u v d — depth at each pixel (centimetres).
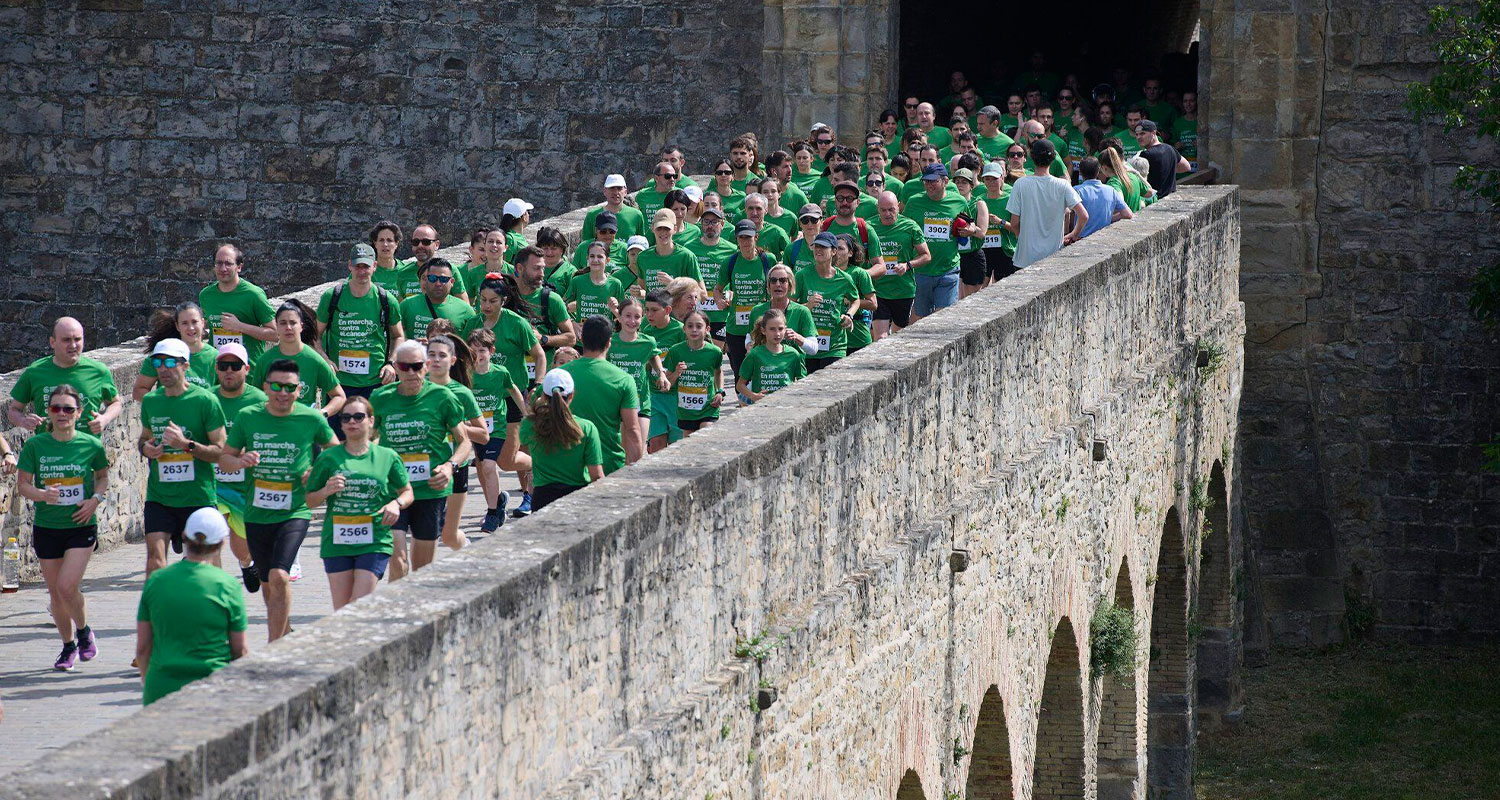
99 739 650
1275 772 3039
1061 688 2030
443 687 794
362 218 3688
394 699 758
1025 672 1761
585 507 974
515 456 1673
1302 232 3422
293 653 741
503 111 3631
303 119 3672
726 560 1095
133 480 1997
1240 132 3409
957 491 1560
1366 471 3509
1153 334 2373
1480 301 3259
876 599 1330
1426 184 3400
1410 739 3133
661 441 1866
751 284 2095
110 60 3691
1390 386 3469
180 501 1438
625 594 962
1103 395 2084
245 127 3684
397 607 800
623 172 3612
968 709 1571
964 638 1550
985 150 2991
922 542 1427
